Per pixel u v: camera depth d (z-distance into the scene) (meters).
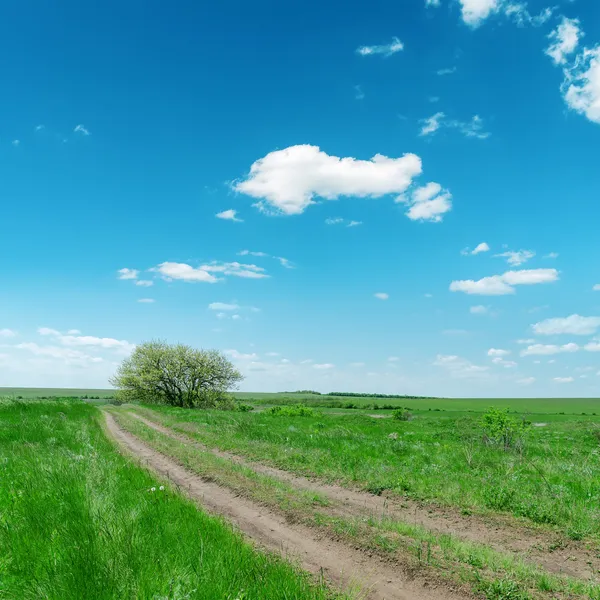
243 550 6.23
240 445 17.27
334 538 7.50
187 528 6.97
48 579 5.05
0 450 13.42
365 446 17.55
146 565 5.36
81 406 39.81
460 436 22.73
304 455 15.10
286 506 9.16
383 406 88.94
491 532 8.28
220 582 5.14
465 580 5.95
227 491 10.56
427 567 6.33
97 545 5.66
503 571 6.29
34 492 8.13
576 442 22.83
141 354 64.94
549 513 9.01
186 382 64.69
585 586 5.87
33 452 12.32
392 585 5.87
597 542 7.73
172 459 14.59
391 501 10.29
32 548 5.93
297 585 5.34
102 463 10.89
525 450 17.59
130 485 9.57
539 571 6.41
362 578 6.05
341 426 27.59
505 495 10.05
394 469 13.22
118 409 42.44
